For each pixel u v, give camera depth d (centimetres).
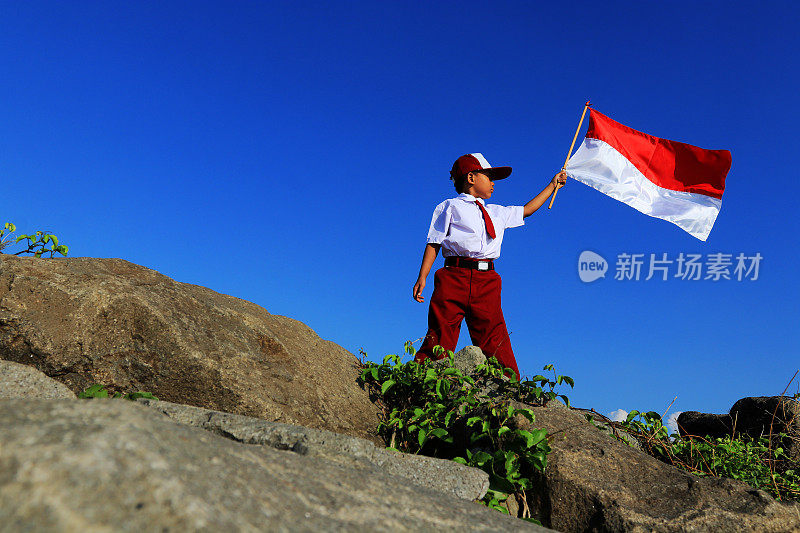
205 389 320
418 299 516
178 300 357
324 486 162
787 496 421
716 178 602
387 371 414
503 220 540
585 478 306
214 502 119
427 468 275
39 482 107
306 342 408
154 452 126
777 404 526
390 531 145
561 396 418
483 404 378
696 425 621
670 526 270
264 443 253
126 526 104
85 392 288
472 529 168
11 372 267
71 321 307
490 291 514
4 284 308
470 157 556
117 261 383
